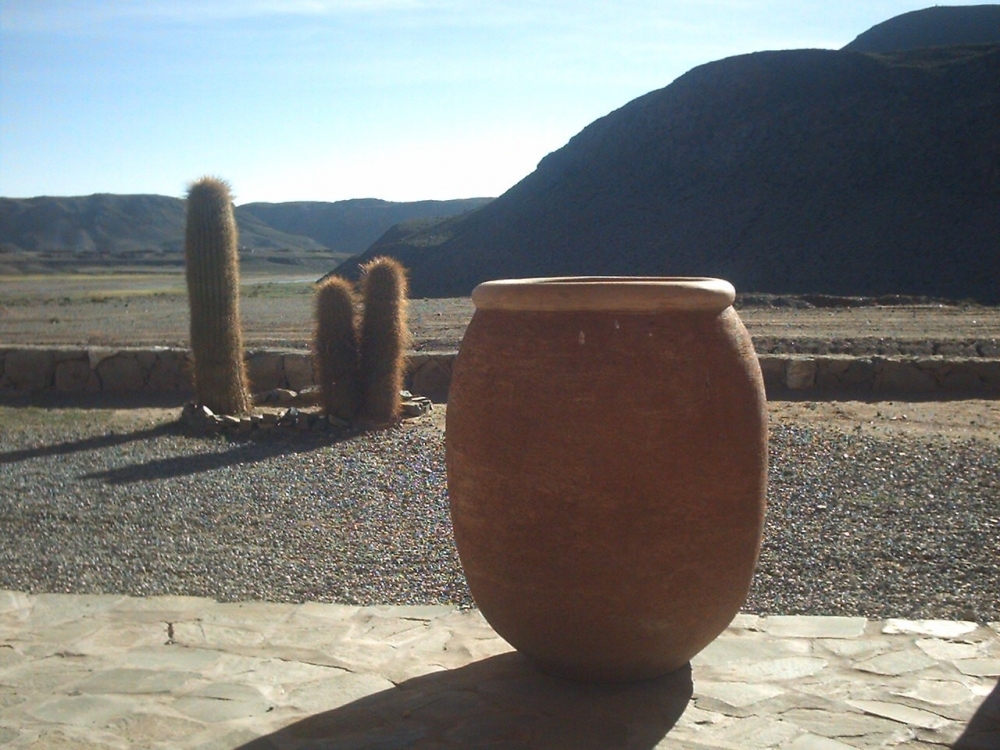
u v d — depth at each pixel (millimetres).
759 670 4211
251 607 5242
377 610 5137
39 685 4273
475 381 3846
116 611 5219
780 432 9555
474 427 3814
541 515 3639
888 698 3949
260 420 10695
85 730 3828
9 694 4188
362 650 4590
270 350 13812
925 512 6930
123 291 51688
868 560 5953
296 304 33250
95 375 13484
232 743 3691
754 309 25984
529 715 3812
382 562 6191
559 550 3637
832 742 3602
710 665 4258
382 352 10914
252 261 109125
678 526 3594
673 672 4180
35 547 6719
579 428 3572
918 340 16062
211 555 6441
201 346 11164
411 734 3699
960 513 6867
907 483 7688
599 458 3557
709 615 3787
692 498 3594
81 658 4574
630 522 3568
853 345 15602
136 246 153625
